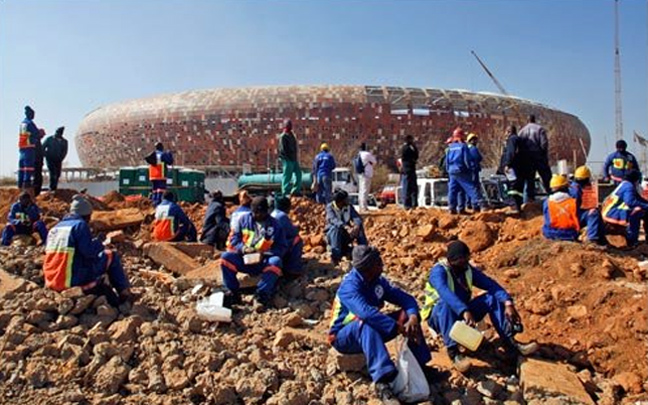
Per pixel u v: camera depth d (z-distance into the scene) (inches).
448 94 3523.6
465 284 209.2
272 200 478.0
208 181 1599.4
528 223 392.8
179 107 3543.3
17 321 205.6
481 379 195.5
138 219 444.5
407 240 402.9
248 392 178.7
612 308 235.6
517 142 436.8
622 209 342.6
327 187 537.6
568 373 193.3
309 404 176.4
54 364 186.1
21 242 350.9
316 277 309.1
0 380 179.0
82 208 241.0
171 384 181.5
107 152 3791.8
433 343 227.9
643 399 186.5
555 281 284.2
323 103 3336.6
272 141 3142.2
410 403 178.7
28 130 522.9
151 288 275.7
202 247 357.7
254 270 267.6
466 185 441.1
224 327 235.0
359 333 185.2
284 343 219.3
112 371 182.4
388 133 3331.7
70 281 229.8
